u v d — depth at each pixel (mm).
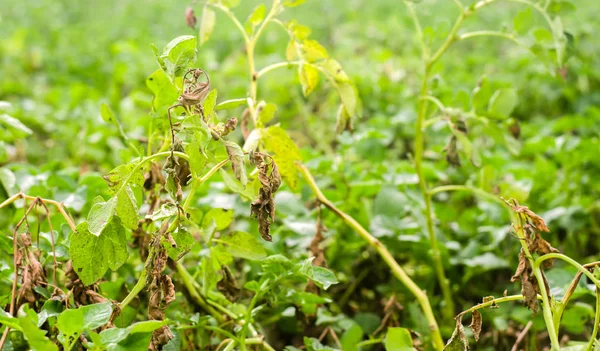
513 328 1086
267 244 1064
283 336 1117
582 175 1364
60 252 902
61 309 828
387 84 1938
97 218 787
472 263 1096
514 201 829
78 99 1896
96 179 1077
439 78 1063
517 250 1144
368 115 1891
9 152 1519
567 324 980
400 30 2826
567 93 1940
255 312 938
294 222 1069
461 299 1152
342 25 3037
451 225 1243
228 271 939
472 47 2748
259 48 2602
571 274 920
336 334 1073
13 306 829
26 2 3506
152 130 1033
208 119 801
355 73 1993
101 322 752
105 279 1005
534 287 811
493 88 1951
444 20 1042
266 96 1945
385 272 1188
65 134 1615
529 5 1017
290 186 937
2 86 2041
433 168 1222
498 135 1056
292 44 971
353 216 1125
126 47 2328
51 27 3047
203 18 972
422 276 1158
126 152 1004
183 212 805
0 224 1024
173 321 885
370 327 1065
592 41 2307
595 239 1279
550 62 1009
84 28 3043
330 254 1141
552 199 1275
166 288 815
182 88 804
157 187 960
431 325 957
